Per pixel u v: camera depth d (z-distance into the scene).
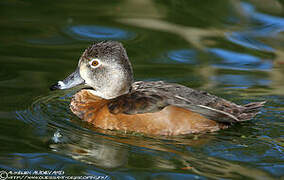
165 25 17.17
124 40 16.05
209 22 17.42
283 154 9.79
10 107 11.84
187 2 19.02
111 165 9.41
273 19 17.64
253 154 9.80
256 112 10.98
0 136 10.38
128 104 10.74
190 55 15.30
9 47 15.32
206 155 9.77
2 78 13.33
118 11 18.33
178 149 10.04
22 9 18.27
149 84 11.51
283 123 11.20
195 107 10.45
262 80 13.68
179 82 13.59
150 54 15.27
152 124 10.49
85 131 10.86
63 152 9.88
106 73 11.54
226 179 8.85
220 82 13.59
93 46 11.68
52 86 11.84
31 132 10.68
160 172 9.13
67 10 18.34
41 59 14.65
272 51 15.62
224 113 10.38
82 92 12.06
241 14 18.06
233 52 15.53
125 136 10.65
